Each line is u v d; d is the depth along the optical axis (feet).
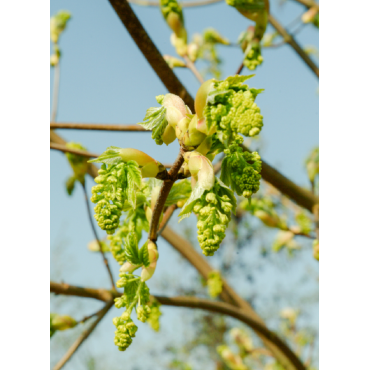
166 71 2.81
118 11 2.70
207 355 10.00
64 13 3.34
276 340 3.97
